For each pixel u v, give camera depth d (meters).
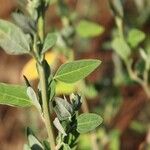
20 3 0.35
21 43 0.31
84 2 0.92
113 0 0.60
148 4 0.80
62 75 0.33
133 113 0.77
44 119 0.33
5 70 1.10
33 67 0.70
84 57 0.82
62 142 0.33
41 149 0.35
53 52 0.71
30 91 0.33
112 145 0.73
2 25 0.31
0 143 1.03
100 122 0.33
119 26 0.61
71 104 0.33
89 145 0.70
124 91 0.76
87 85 0.70
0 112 1.03
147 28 0.77
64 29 0.69
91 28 0.67
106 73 0.80
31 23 0.32
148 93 0.67
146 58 0.64
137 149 0.78
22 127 1.00
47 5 0.33
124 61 0.70
